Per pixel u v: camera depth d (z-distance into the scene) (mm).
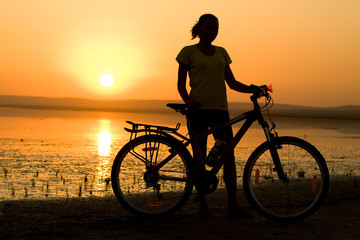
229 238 3396
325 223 3840
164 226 3719
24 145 15789
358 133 31922
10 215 4016
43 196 5934
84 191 6398
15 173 8523
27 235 3402
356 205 4578
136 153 4031
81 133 25500
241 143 17766
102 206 4453
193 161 3986
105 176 8273
